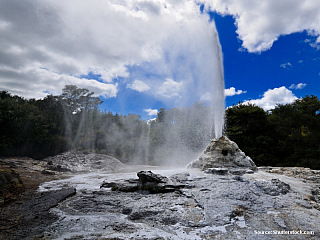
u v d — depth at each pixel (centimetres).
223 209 548
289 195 668
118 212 584
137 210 564
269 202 600
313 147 2358
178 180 773
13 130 2672
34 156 2703
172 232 466
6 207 629
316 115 2802
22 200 707
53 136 3184
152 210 558
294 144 2431
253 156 2380
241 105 3050
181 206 585
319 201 704
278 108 3184
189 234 454
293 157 2308
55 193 766
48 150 2966
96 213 579
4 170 860
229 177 791
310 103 2883
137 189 771
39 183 1035
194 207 575
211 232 461
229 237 441
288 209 569
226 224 491
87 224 509
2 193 690
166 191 718
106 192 753
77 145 3269
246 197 621
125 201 649
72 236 447
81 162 2108
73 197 724
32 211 593
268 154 2408
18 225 502
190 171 936
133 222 518
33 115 3122
